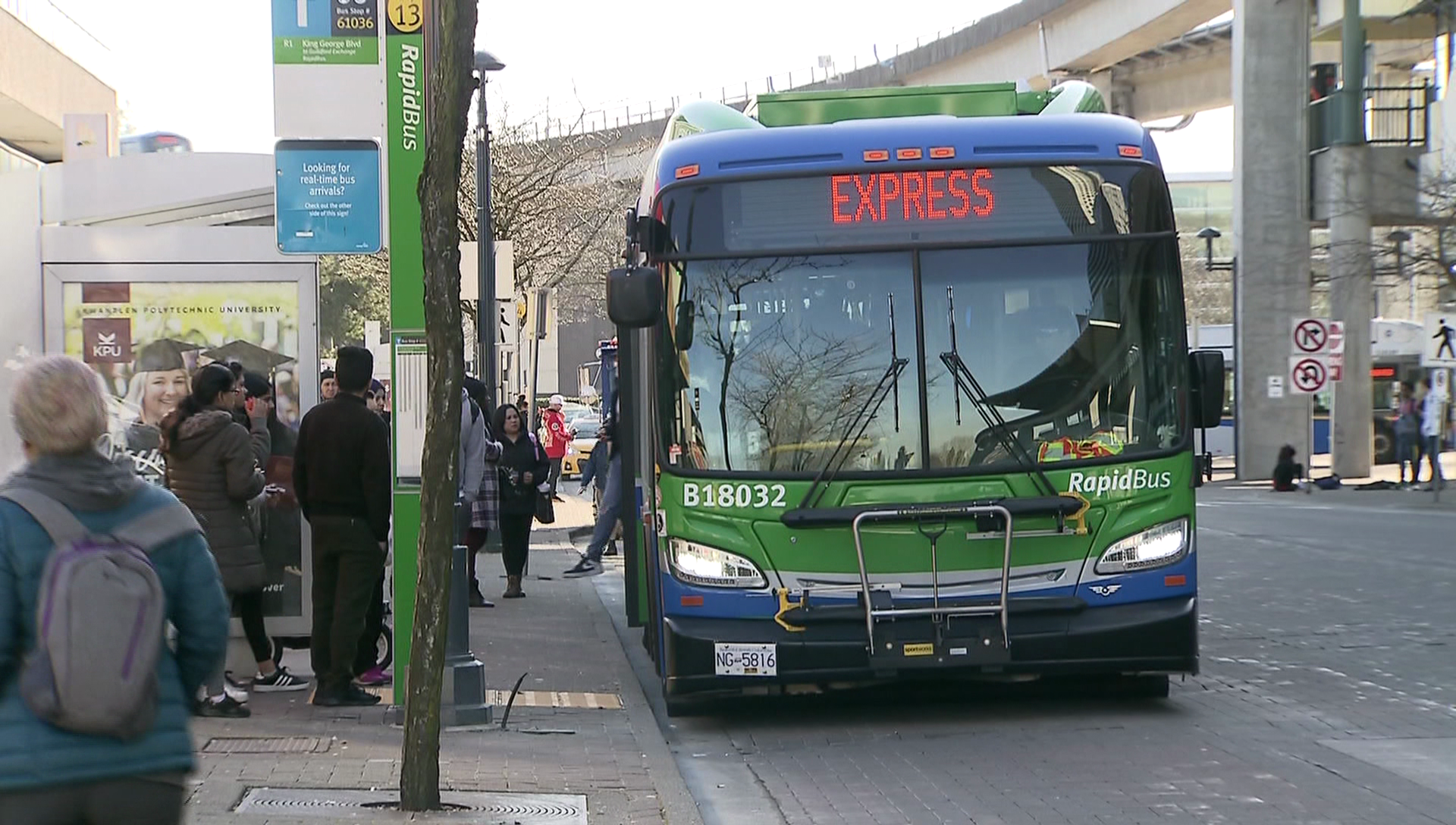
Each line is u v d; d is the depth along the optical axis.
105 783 4.86
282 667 14.16
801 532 12.02
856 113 13.98
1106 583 12.07
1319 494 45.59
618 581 24.34
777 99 13.98
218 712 12.15
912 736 12.03
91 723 4.79
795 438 12.18
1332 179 49.88
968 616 11.90
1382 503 40.72
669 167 12.63
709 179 12.50
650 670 15.58
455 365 9.19
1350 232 49.66
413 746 9.17
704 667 12.01
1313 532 30.48
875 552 11.99
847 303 12.34
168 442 12.02
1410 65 59.50
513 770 10.52
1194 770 10.48
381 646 16.59
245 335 13.52
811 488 12.06
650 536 13.80
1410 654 15.37
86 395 5.03
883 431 12.17
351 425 12.43
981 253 12.37
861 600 11.97
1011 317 12.31
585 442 62.75
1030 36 60.88
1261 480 52.72
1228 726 12.00
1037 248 12.38
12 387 5.07
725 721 12.91
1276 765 10.59
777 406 12.23
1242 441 53.22
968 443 12.15
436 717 9.23
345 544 12.53
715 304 12.37
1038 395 12.23
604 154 51.25
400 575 12.39
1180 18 52.97
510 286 28.34
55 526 4.89
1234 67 53.72
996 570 11.98
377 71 12.57
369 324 30.94
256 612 13.08
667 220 12.49
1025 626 11.91
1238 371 53.41
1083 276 12.37
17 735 4.79
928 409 12.18
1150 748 11.26
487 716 12.41
